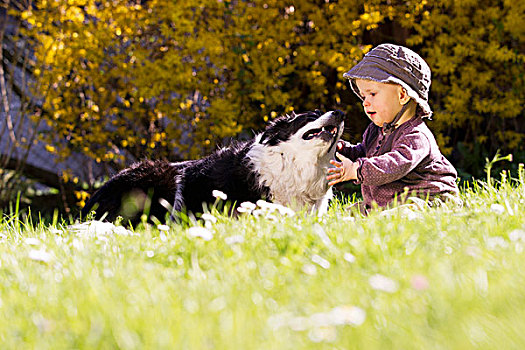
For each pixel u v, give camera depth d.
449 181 5.28
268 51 11.76
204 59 12.08
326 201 6.28
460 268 2.63
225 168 6.32
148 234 4.41
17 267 3.23
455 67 12.20
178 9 11.37
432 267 2.66
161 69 11.51
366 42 12.90
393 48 5.22
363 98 5.83
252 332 2.01
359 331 1.96
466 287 2.33
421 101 5.16
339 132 5.87
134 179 6.78
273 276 2.78
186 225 4.87
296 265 2.97
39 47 12.38
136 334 2.04
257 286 2.63
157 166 6.83
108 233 4.62
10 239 4.80
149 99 12.45
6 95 13.80
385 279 2.32
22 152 14.83
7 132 15.42
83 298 2.54
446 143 12.34
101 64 12.64
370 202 5.46
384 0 12.22
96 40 11.98
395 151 5.07
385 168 4.94
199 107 12.62
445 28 12.27
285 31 11.79
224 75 12.33
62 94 13.03
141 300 2.47
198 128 12.23
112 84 12.73
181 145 12.44
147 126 13.01
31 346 2.04
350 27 11.52
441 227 3.65
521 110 12.25
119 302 2.48
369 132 5.86
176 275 3.00
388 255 2.99
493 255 2.82
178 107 12.16
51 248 3.86
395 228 3.59
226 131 11.52
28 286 2.88
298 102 12.39
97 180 14.73
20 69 14.93
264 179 6.05
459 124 12.33
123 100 12.83
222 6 11.60
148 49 12.45
